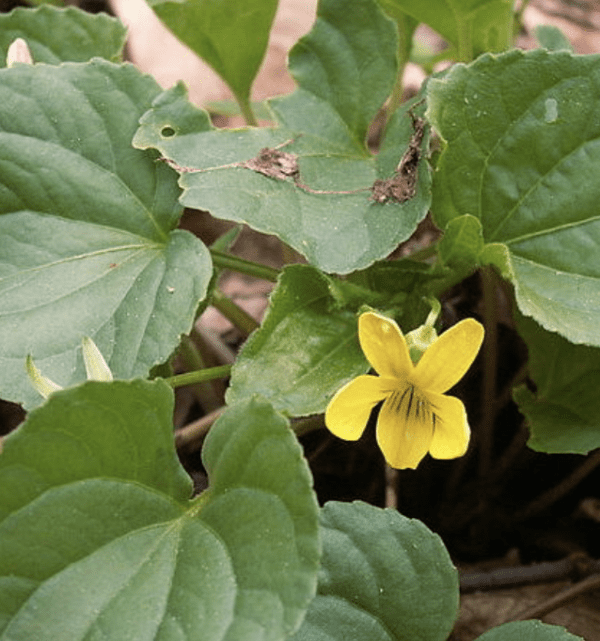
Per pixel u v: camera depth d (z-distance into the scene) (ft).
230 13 0.77
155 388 0.56
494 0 0.74
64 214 0.68
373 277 0.69
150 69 1.04
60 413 0.55
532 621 0.59
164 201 0.68
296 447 0.54
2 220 0.67
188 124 0.69
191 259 0.66
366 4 0.72
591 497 0.78
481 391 0.81
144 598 0.54
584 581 0.68
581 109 0.66
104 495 0.56
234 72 0.81
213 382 0.84
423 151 0.67
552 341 0.71
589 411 0.68
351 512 0.60
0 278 0.66
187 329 0.64
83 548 0.55
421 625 0.58
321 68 0.73
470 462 0.79
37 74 0.69
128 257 0.67
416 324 0.68
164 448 0.58
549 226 0.67
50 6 0.78
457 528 0.78
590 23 1.17
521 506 0.78
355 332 0.66
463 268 0.68
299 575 0.52
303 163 0.69
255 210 0.66
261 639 0.51
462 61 0.77
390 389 0.60
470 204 0.68
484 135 0.67
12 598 0.54
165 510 0.57
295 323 0.66
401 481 0.78
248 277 0.95
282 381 0.64
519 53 0.66
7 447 0.54
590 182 0.66
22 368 0.64
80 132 0.69
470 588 0.72
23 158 0.68
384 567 0.59
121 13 1.07
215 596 0.53
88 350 0.60
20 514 0.54
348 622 0.58
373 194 0.67
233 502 0.55
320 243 0.65
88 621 0.54
